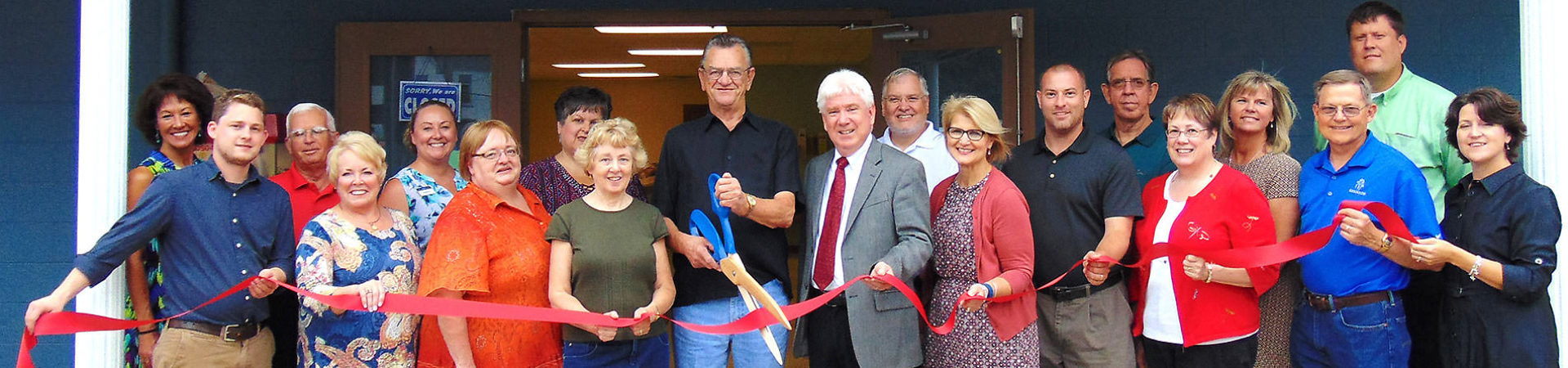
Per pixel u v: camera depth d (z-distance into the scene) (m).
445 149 3.28
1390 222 2.70
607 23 5.45
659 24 5.44
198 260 2.77
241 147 2.77
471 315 2.65
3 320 5.12
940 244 2.98
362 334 2.76
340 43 5.23
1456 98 2.96
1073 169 3.09
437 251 2.71
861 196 2.99
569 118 3.36
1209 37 5.20
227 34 5.31
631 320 2.71
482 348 2.83
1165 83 5.21
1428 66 5.12
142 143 5.11
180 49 5.27
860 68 11.83
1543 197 2.79
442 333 2.75
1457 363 2.91
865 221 2.98
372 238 2.77
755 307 2.81
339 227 2.73
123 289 2.93
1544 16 3.02
